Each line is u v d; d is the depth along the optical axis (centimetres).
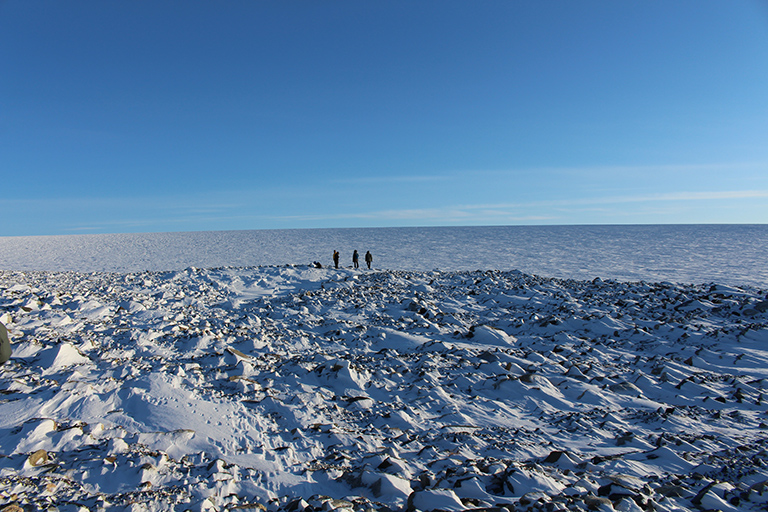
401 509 439
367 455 586
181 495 452
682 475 526
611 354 1180
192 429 612
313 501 443
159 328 1191
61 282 1923
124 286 1936
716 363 1088
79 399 659
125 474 479
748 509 427
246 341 1123
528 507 415
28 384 720
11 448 507
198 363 942
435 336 1338
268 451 583
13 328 1027
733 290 1755
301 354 1105
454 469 530
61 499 424
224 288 2023
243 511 423
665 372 998
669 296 1730
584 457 593
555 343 1271
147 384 739
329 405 784
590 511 410
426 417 769
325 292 1884
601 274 3638
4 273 2084
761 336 1225
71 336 1018
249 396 777
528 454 602
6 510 379
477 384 938
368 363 1040
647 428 718
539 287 1972
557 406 838
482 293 1914
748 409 794
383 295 1820
